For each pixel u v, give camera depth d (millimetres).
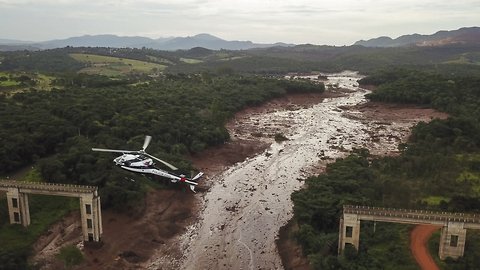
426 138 131875
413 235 71500
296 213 83562
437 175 98188
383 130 173375
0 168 95188
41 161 96875
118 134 121812
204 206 100875
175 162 112750
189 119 148625
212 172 122688
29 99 145375
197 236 87125
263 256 78938
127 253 78688
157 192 100562
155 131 128500
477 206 81438
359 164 111812
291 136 165125
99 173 94188
